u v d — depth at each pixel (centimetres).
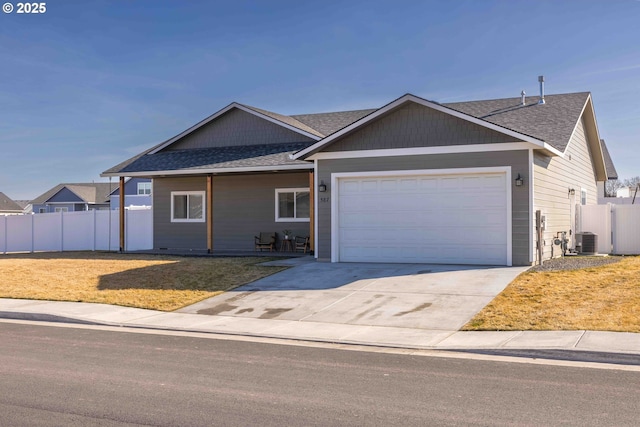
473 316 1173
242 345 1012
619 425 578
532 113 2152
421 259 1775
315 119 2744
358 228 1852
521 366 846
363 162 1836
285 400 670
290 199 2428
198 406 646
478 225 1711
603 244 2198
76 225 2866
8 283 1711
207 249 2523
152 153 2716
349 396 686
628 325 1027
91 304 1429
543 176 1786
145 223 2716
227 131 2628
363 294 1398
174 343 1030
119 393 700
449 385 736
